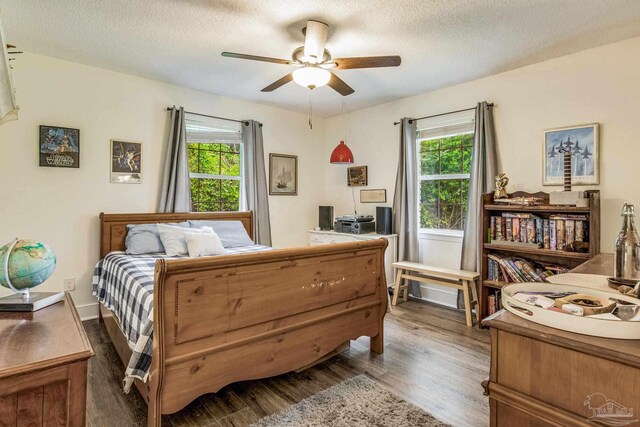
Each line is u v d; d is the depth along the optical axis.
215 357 1.80
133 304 2.01
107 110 3.35
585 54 2.86
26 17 2.36
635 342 0.75
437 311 3.64
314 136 5.15
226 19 2.38
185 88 3.84
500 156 3.40
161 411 1.62
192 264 1.67
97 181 3.31
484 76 3.46
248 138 4.27
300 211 4.98
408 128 4.08
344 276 2.40
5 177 2.88
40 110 3.02
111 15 2.34
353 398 2.01
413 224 4.08
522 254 3.21
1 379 0.85
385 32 2.55
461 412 1.88
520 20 2.38
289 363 2.12
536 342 0.82
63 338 1.04
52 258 1.36
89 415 1.84
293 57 2.57
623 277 1.28
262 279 1.97
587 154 2.85
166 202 3.65
